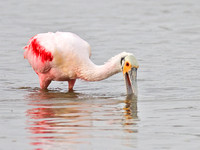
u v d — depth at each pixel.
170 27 27.28
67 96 15.04
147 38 24.14
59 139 10.38
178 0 37.41
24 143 10.11
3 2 35.84
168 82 16.53
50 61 15.47
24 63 19.53
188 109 13.05
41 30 25.84
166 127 11.27
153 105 13.59
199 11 32.62
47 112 12.77
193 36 24.70
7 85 16.58
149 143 10.10
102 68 14.95
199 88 15.68
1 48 21.78
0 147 9.88
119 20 29.33
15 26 27.09
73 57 15.21
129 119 12.01
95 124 11.56
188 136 10.57
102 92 15.56
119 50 21.27
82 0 36.97
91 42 22.97
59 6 34.41
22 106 13.55
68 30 25.91
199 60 19.52
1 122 11.76
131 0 37.44
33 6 34.31
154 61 19.48
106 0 37.09
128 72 14.52
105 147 9.85
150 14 31.67
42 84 16.23
